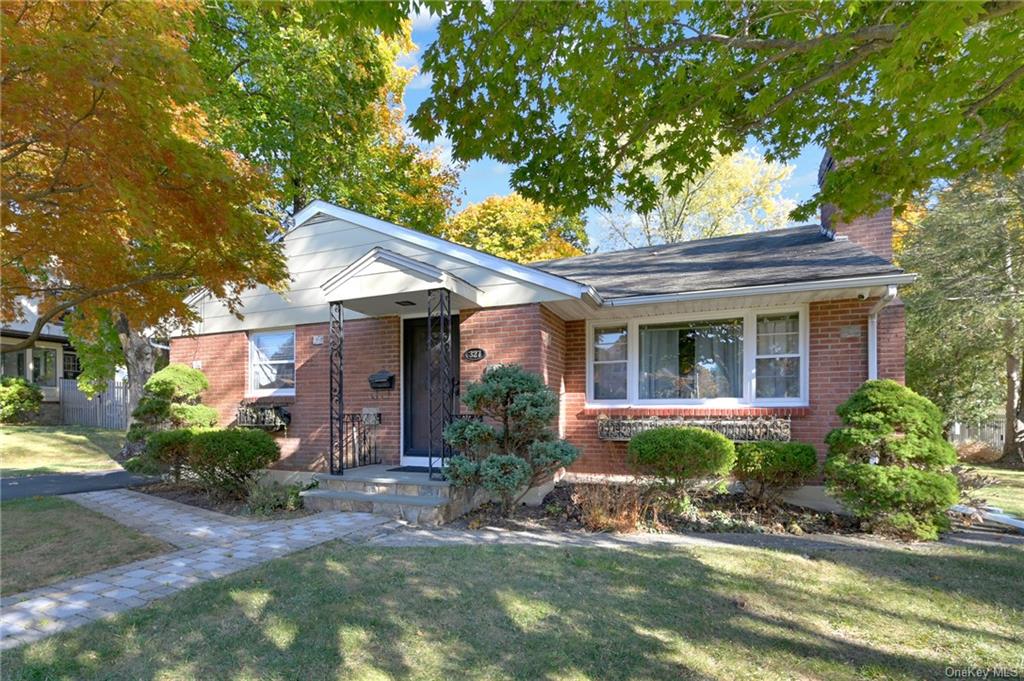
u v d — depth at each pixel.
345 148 15.09
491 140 5.82
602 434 8.61
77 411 21.17
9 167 4.57
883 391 6.52
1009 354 13.90
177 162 4.60
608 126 5.72
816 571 4.90
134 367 13.70
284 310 10.15
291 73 12.40
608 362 9.19
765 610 4.05
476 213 26.64
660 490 7.18
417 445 9.15
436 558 5.19
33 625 3.78
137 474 9.89
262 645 3.49
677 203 26.19
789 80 5.10
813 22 4.67
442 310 7.53
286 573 4.75
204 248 5.66
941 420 6.46
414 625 3.77
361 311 9.04
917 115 5.18
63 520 6.98
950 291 13.30
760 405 8.20
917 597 4.30
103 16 3.99
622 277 9.52
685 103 5.43
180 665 3.26
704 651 3.43
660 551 5.50
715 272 8.73
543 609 4.04
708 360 8.65
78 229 4.95
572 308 8.38
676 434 7.00
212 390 10.73
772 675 3.15
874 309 7.45
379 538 6.00
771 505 7.41
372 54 13.88
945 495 5.94
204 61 10.35
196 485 9.22
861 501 6.27
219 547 5.64
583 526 6.61
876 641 3.58
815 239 10.31
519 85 5.40
